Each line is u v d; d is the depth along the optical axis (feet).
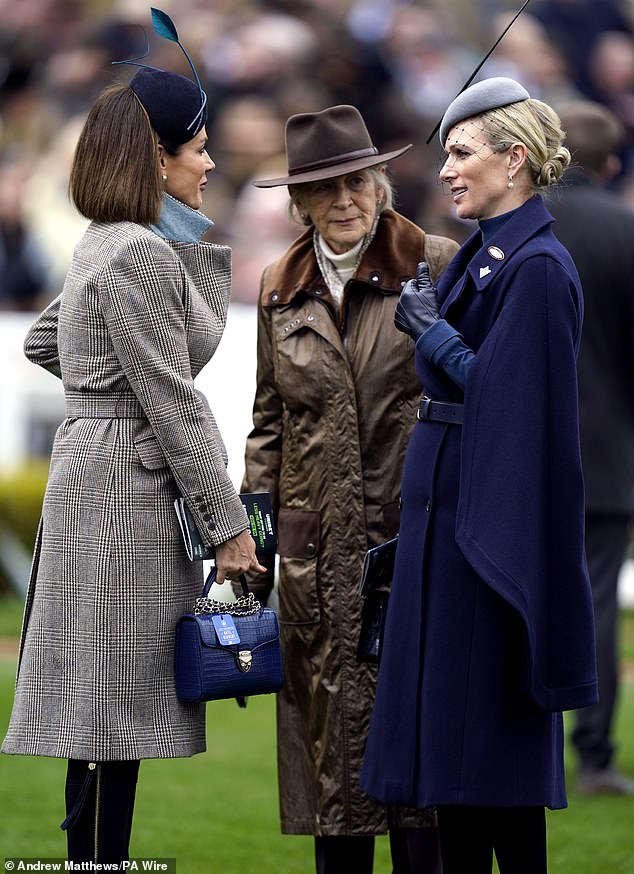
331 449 44.73
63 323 41.78
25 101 149.48
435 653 38.34
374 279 44.75
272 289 46.01
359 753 44.39
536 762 37.78
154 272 40.24
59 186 141.90
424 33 150.71
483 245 39.27
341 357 44.62
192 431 40.04
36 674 41.16
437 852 45.03
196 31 147.43
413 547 39.40
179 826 57.47
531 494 36.99
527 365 37.29
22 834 54.49
